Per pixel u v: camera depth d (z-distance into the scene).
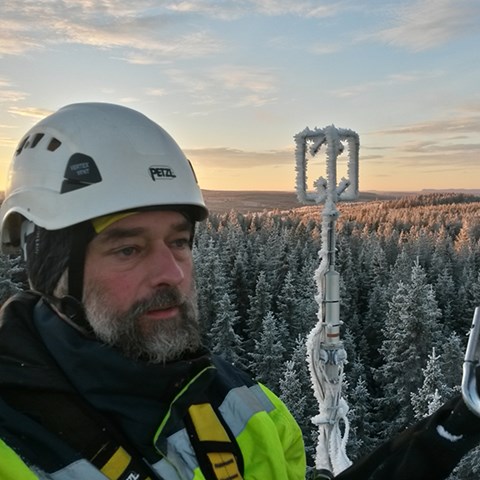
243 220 47.25
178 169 0.76
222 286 19.62
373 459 0.78
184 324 0.71
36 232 0.73
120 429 0.68
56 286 0.70
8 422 0.62
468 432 0.70
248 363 16.67
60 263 0.70
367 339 22.78
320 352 2.65
